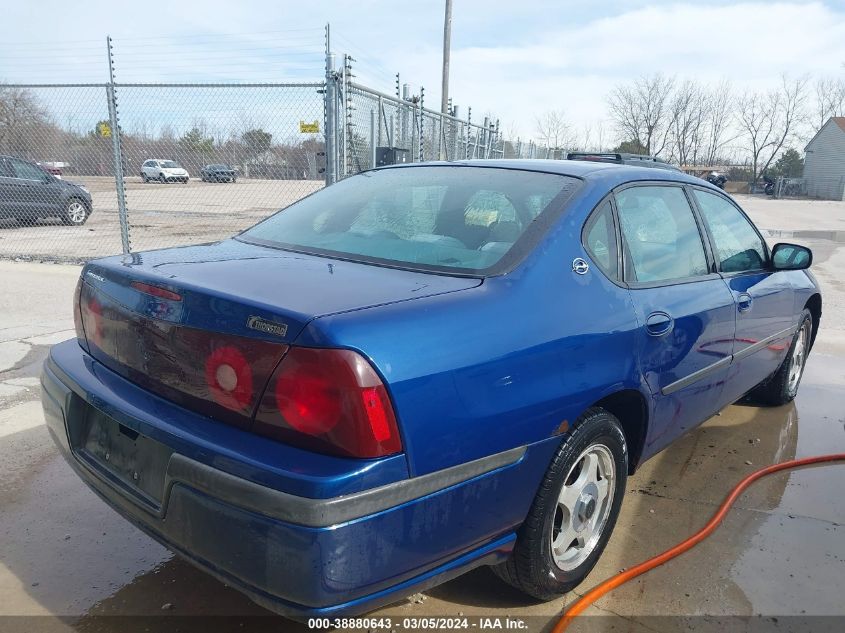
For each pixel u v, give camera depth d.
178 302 2.04
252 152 8.70
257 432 1.84
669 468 3.79
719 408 3.64
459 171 3.06
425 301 2.01
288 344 1.77
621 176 2.94
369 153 9.05
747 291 3.61
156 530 1.99
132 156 9.22
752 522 3.21
